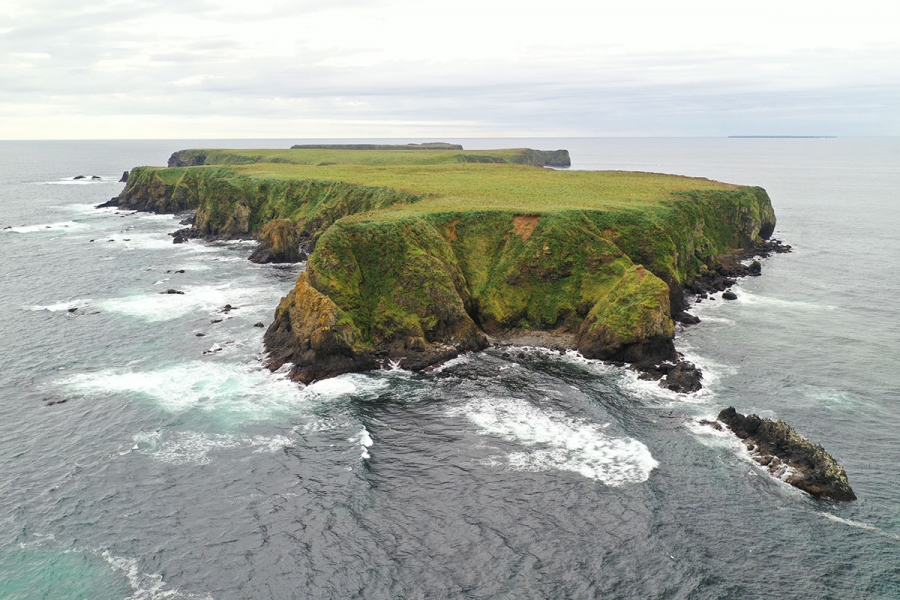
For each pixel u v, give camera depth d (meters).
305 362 73.25
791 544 45.75
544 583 42.50
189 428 61.84
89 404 66.50
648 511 49.44
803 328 89.50
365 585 42.50
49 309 97.62
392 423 63.03
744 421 60.09
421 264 83.44
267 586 42.44
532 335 84.31
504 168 186.75
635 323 75.62
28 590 41.56
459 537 46.94
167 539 46.69
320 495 51.78
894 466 54.97
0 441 59.34
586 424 62.47
